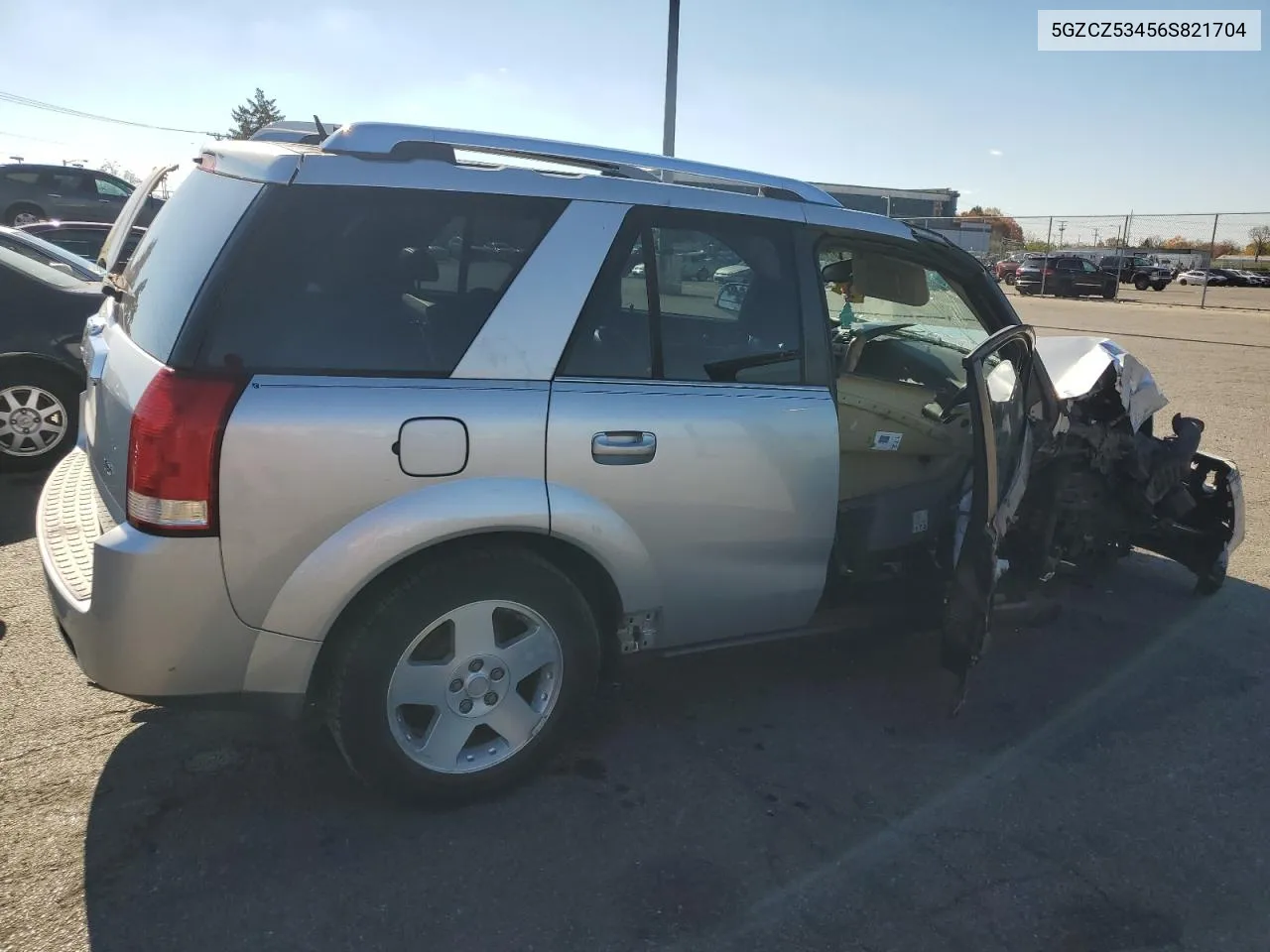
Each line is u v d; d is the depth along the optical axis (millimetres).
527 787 3082
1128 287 38250
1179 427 4746
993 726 3613
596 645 3088
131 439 2496
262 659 2639
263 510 2523
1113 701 3830
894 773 3270
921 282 4312
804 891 2660
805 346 3359
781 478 3244
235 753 3203
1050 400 3881
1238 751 3488
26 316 6051
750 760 3311
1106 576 5238
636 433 2961
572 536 2885
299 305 2615
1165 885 2752
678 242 3127
